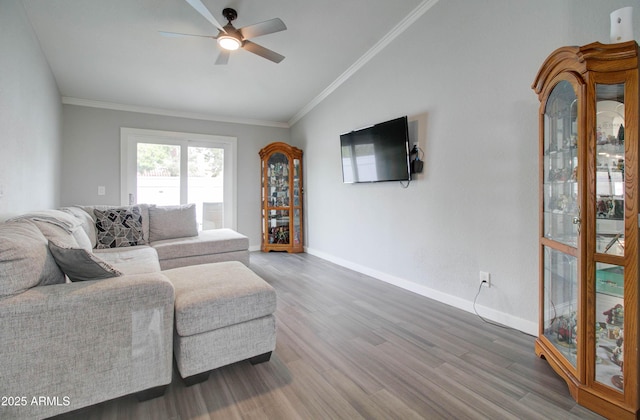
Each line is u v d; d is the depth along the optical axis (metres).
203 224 4.94
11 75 2.00
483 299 2.39
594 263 1.37
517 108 2.12
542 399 1.45
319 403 1.43
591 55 1.32
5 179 1.90
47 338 1.21
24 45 2.30
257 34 2.45
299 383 1.58
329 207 4.42
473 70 2.39
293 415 1.35
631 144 1.26
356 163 3.62
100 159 4.20
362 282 3.38
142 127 4.46
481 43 2.33
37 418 1.20
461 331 2.16
